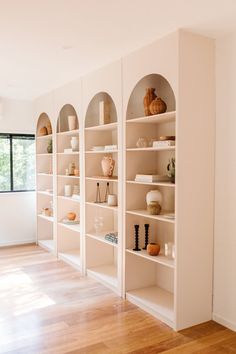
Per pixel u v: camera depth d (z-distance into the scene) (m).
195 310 2.92
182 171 2.78
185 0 2.20
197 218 2.88
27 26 2.63
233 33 2.75
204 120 2.87
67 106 4.87
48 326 2.87
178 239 2.79
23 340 2.64
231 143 2.81
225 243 2.89
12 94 5.18
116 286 3.58
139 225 3.51
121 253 3.48
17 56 3.37
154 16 2.45
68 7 2.30
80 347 2.55
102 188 4.23
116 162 4.15
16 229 5.61
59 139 4.86
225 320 2.90
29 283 3.87
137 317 3.04
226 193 2.87
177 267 2.79
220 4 2.26
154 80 3.45
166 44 2.82
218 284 2.96
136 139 3.44
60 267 4.44
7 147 5.52
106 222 4.26
